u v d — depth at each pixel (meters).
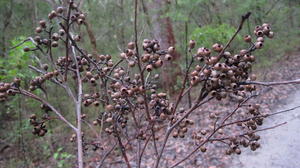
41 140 5.84
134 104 1.62
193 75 1.23
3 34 6.21
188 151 4.87
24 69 3.73
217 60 1.16
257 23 9.45
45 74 1.52
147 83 1.56
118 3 9.54
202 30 5.88
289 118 5.67
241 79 1.28
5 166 5.10
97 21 8.53
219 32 5.74
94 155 5.00
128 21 9.18
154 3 7.58
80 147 1.35
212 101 7.04
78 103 1.48
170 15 6.42
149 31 8.19
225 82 1.18
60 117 1.47
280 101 6.66
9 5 6.72
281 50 11.48
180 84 7.42
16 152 5.57
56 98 6.88
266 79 8.45
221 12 8.42
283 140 4.91
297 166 4.16
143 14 7.71
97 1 8.45
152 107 1.42
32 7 6.81
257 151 4.74
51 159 5.29
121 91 1.28
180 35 8.15
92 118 6.21
